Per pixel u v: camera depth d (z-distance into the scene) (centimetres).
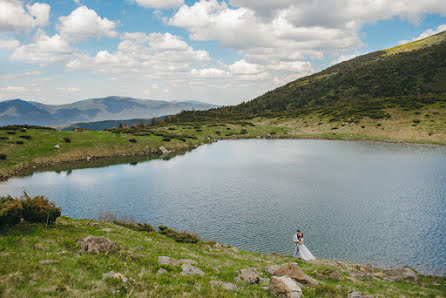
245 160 9081
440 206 4228
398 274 2159
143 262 1513
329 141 12825
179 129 16662
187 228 3653
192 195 5234
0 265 1120
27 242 1444
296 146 11969
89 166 8294
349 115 15750
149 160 9431
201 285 1316
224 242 3238
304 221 3834
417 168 7006
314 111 19525
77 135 10788
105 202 4797
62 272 1182
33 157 8269
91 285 1130
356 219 3834
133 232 2436
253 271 1625
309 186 5703
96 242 1542
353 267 2328
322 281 1702
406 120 13150
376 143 11519
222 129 17275
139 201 4866
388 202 4516
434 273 2461
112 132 12331
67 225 2022
